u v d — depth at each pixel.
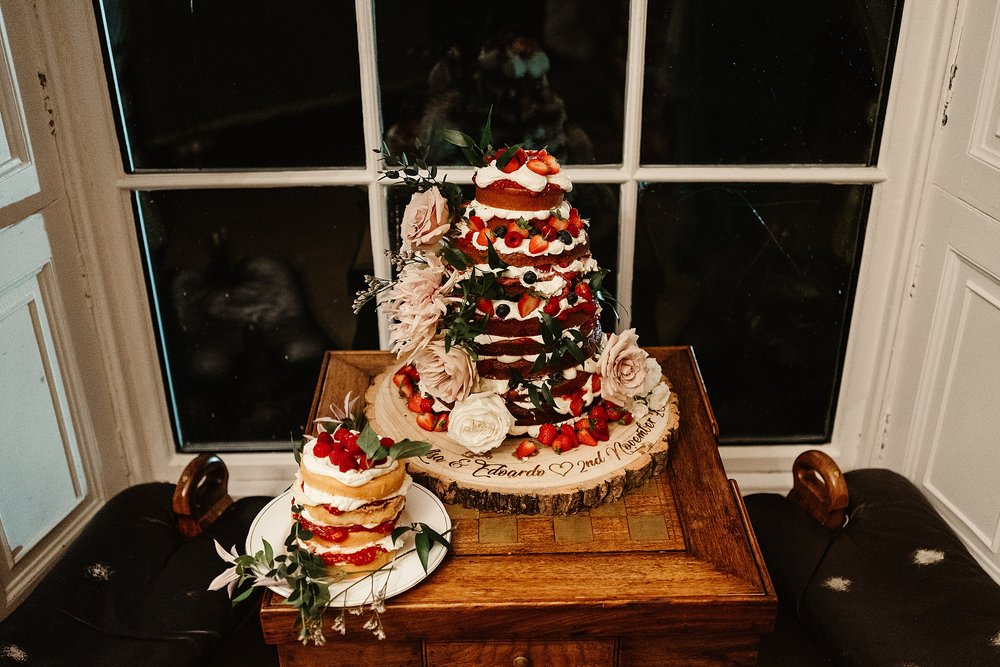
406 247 1.56
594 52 1.86
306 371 2.18
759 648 1.67
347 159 1.95
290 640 1.40
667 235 2.04
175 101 1.89
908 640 1.54
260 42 1.85
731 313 2.13
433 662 1.46
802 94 1.92
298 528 1.41
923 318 1.98
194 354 2.14
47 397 1.87
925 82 1.88
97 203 1.95
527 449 1.57
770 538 1.78
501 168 1.47
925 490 2.03
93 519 1.81
